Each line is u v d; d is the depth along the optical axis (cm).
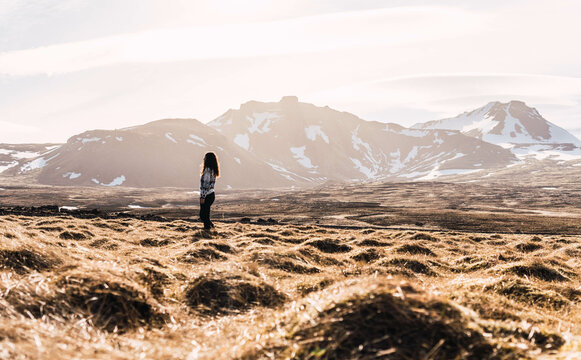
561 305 838
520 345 450
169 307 644
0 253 735
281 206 11581
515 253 1599
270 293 759
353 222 7138
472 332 453
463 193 16775
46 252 802
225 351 433
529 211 11231
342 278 912
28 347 396
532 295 880
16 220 2227
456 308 497
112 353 418
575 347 480
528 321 651
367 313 448
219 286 730
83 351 414
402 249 1675
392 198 15562
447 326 443
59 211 3328
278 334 459
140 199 15988
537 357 438
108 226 2114
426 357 395
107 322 526
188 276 887
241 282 757
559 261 1565
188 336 527
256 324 573
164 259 1104
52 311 523
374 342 411
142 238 1642
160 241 1593
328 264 1327
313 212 9406
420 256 1552
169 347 454
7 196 15925
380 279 520
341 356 400
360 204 12488
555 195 15925
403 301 467
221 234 1867
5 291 554
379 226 6600
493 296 785
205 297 707
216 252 1252
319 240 1758
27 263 743
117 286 600
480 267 1379
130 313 561
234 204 13625
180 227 2191
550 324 664
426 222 7250
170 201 15400
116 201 14912
